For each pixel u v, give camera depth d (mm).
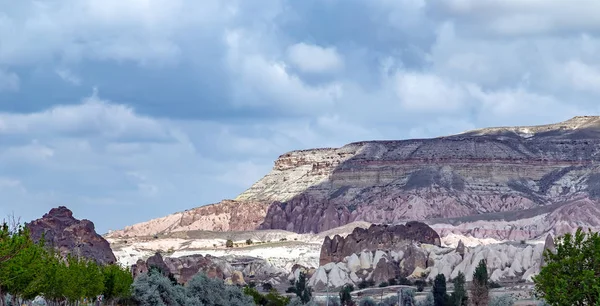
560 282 161875
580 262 163625
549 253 169125
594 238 165125
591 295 160250
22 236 175125
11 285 188750
